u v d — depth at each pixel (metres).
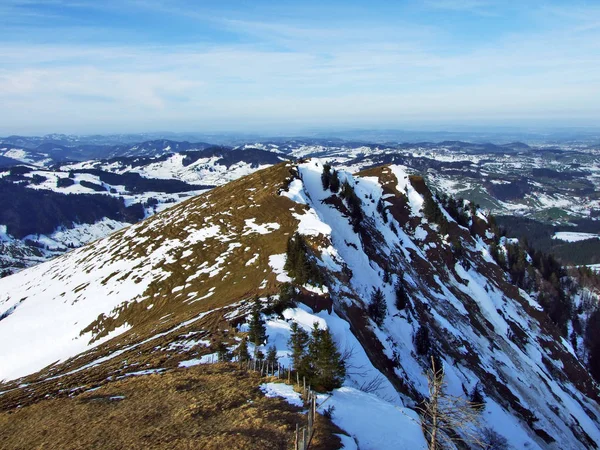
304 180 99.94
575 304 120.81
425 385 50.94
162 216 100.25
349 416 24.47
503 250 119.81
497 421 52.78
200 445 19.30
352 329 49.06
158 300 58.84
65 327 62.94
